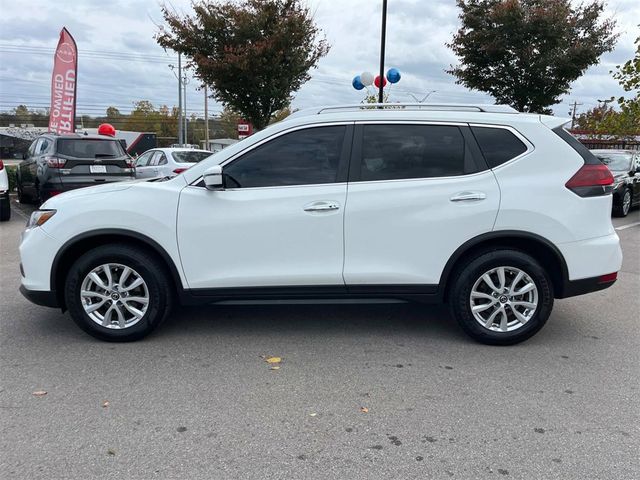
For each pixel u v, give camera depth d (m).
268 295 4.32
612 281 4.32
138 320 4.36
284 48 14.10
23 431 3.05
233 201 4.22
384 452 2.87
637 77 14.41
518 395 3.52
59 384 3.65
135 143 45.91
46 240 4.26
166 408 3.33
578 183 4.20
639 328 4.84
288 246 4.23
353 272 4.25
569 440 2.99
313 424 3.15
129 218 4.21
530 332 4.30
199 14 14.13
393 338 4.56
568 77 15.36
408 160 4.28
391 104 4.54
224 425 3.14
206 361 4.05
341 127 4.32
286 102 15.18
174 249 4.23
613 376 3.81
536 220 4.15
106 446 2.91
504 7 14.75
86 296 4.32
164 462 2.78
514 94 15.62
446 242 4.21
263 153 4.30
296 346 4.37
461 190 4.19
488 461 2.79
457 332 4.72
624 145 22.09
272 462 2.78
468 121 4.29
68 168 10.67
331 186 4.23
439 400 3.45
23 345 4.35
